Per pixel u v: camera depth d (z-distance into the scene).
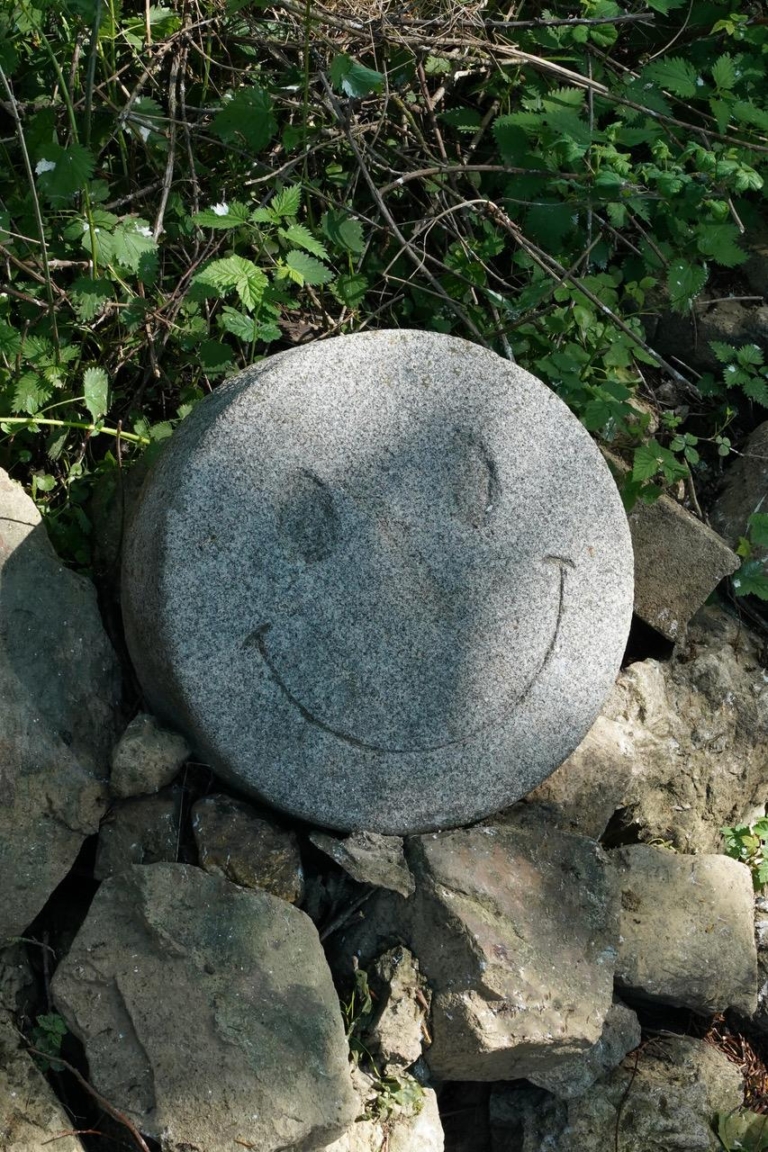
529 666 2.05
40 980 1.98
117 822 2.01
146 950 1.95
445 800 2.05
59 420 2.13
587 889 2.10
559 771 2.16
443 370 2.02
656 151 2.33
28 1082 1.91
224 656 1.96
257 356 2.26
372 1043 2.01
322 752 2.00
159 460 2.01
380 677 2.00
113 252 2.11
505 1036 2.01
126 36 2.20
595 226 2.41
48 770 1.99
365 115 2.35
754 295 2.49
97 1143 1.93
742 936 2.20
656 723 2.28
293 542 1.97
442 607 2.02
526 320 2.27
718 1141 2.14
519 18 2.46
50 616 2.05
